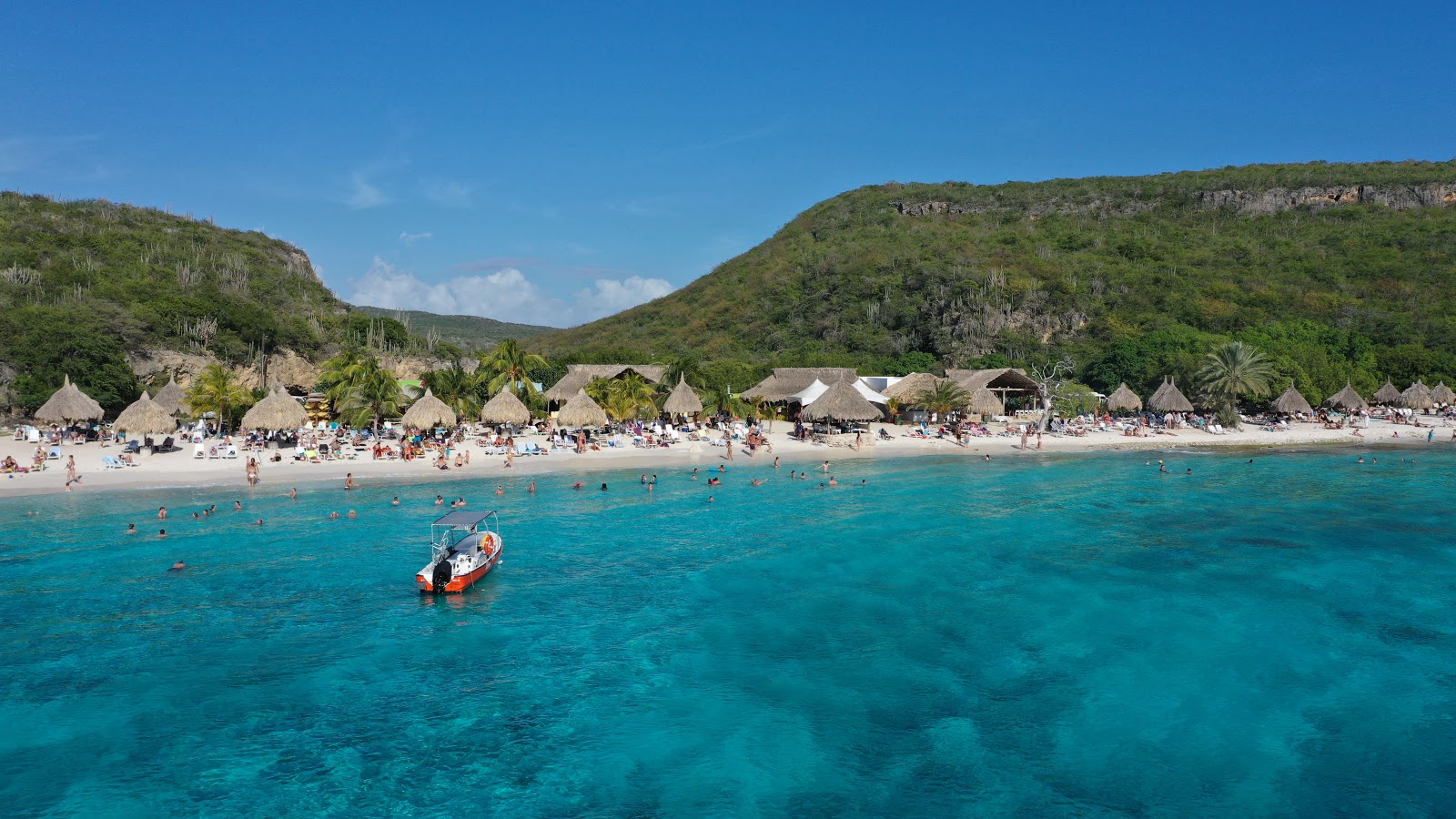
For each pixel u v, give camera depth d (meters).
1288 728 17.86
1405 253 123.69
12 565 28.16
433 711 18.52
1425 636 22.89
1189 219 162.25
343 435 57.19
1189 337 89.56
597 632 23.17
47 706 18.52
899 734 17.58
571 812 14.88
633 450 55.16
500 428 61.34
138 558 29.23
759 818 14.66
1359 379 82.75
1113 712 18.52
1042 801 15.21
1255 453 58.59
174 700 18.89
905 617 24.31
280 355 83.69
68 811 14.80
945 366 105.94
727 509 38.75
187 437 55.78
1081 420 73.56
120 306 72.88
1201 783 15.80
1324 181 163.75
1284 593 26.38
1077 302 113.62
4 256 82.69
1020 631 23.25
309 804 15.09
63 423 53.00
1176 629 23.36
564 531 34.41
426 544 31.45
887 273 138.12
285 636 22.59
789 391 77.50
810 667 20.86
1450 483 46.47
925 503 40.38
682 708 18.69
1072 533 34.28
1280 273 123.06
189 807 14.95
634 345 147.88
